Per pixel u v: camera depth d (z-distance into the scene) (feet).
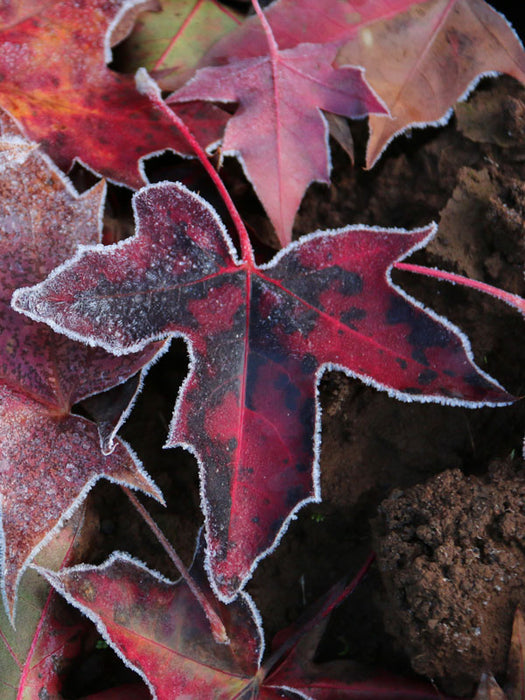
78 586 1.16
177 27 1.27
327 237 1.15
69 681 1.24
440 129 1.27
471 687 1.21
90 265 1.13
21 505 1.14
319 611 1.24
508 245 1.23
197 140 1.22
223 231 1.15
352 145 1.25
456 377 1.15
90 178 1.25
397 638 1.23
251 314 1.16
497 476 1.22
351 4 1.23
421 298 1.25
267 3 1.30
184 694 1.18
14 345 1.15
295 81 1.21
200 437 1.14
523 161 1.25
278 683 1.20
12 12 1.17
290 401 1.16
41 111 1.20
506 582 1.19
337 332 1.16
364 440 1.27
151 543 1.27
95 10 1.19
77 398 1.16
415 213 1.27
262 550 1.15
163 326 1.14
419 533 1.20
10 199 1.16
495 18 1.25
